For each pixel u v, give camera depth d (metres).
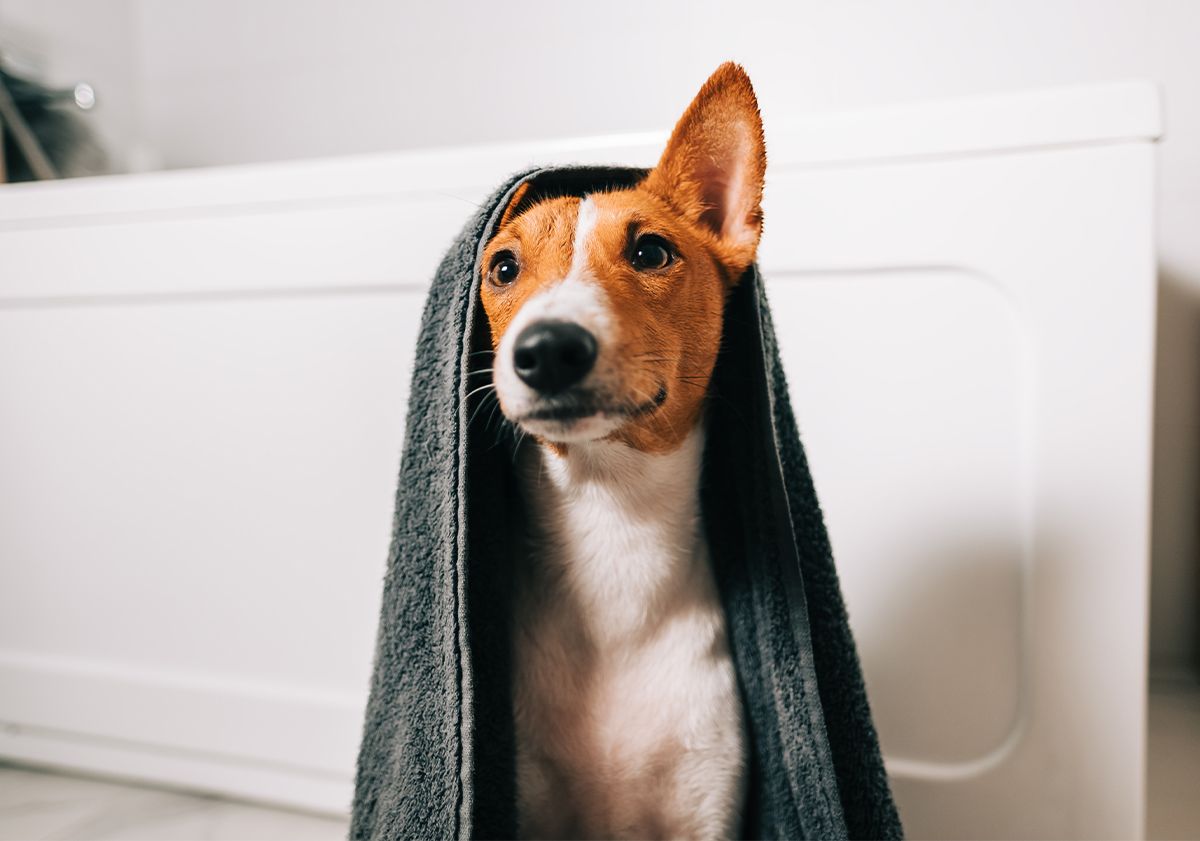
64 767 1.03
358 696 0.89
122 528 0.96
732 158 0.63
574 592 0.64
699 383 0.62
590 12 1.46
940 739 0.75
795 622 0.57
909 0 1.32
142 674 0.97
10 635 1.02
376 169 0.83
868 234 0.73
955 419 0.73
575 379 0.51
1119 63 1.24
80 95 1.40
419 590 0.59
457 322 0.54
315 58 1.62
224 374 0.91
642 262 0.58
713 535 0.66
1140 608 0.69
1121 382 0.68
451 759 0.53
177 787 0.99
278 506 0.90
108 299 0.94
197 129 1.70
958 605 0.74
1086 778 0.71
